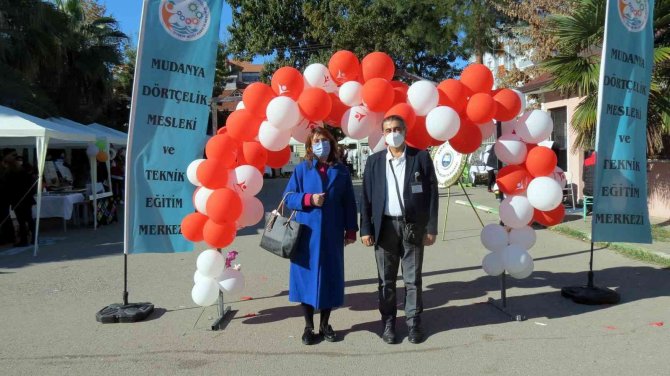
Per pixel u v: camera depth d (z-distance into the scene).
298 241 4.85
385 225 4.91
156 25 5.52
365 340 4.98
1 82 15.83
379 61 5.59
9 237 11.20
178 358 4.66
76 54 21.62
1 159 11.77
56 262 9.01
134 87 5.47
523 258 5.47
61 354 4.79
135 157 5.55
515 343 4.79
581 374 4.12
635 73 5.90
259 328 5.38
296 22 29.67
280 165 6.12
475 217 12.91
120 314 5.63
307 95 5.20
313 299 4.79
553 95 14.91
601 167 5.79
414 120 5.26
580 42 9.55
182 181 5.71
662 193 10.82
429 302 6.11
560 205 5.73
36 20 18.22
